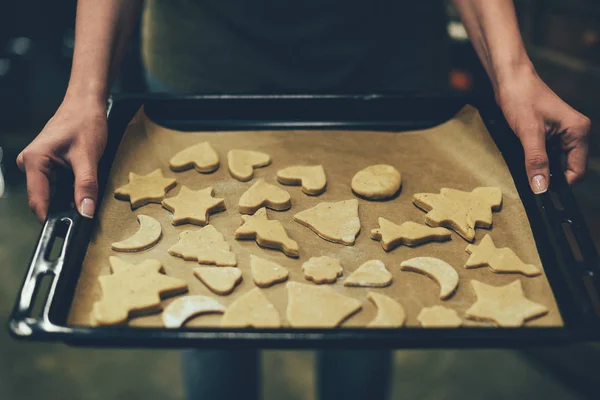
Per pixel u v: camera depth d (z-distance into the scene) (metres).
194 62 1.10
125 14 0.96
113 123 0.99
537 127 0.90
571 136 0.90
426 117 1.04
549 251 0.86
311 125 1.04
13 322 0.74
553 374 1.51
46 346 1.57
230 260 0.85
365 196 0.94
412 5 1.09
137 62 1.51
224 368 1.14
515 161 0.95
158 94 1.02
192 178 0.97
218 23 1.07
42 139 0.88
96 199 0.87
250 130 1.03
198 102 1.03
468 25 0.99
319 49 1.08
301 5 1.04
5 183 2.06
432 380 1.50
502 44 0.94
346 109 1.04
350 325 0.79
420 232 0.88
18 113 2.12
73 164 0.87
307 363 1.53
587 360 1.45
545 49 1.56
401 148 1.01
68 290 0.80
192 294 0.82
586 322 0.76
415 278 0.84
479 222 0.89
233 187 0.96
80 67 0.92
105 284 0.81
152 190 0.93
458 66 1.63
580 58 1.48
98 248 0.86
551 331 0.74
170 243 0.88
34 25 2.07
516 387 1.48
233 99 1.03
